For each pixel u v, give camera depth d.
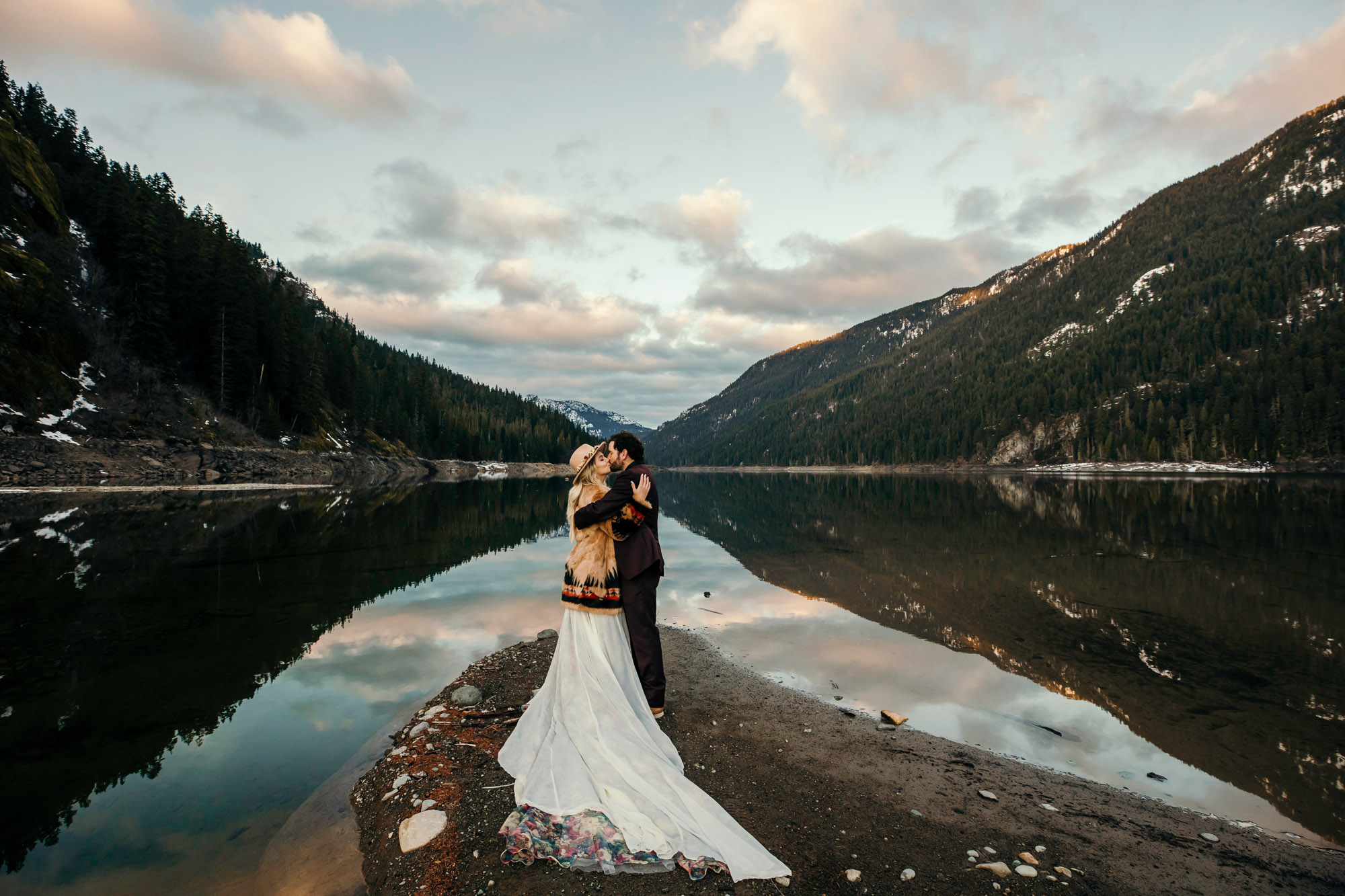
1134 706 4.37
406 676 4.77
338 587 7.98
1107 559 10.79
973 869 2.42
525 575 9.23
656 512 3.58
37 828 2.59
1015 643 5.91
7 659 4.96
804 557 11.35
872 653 5.64
